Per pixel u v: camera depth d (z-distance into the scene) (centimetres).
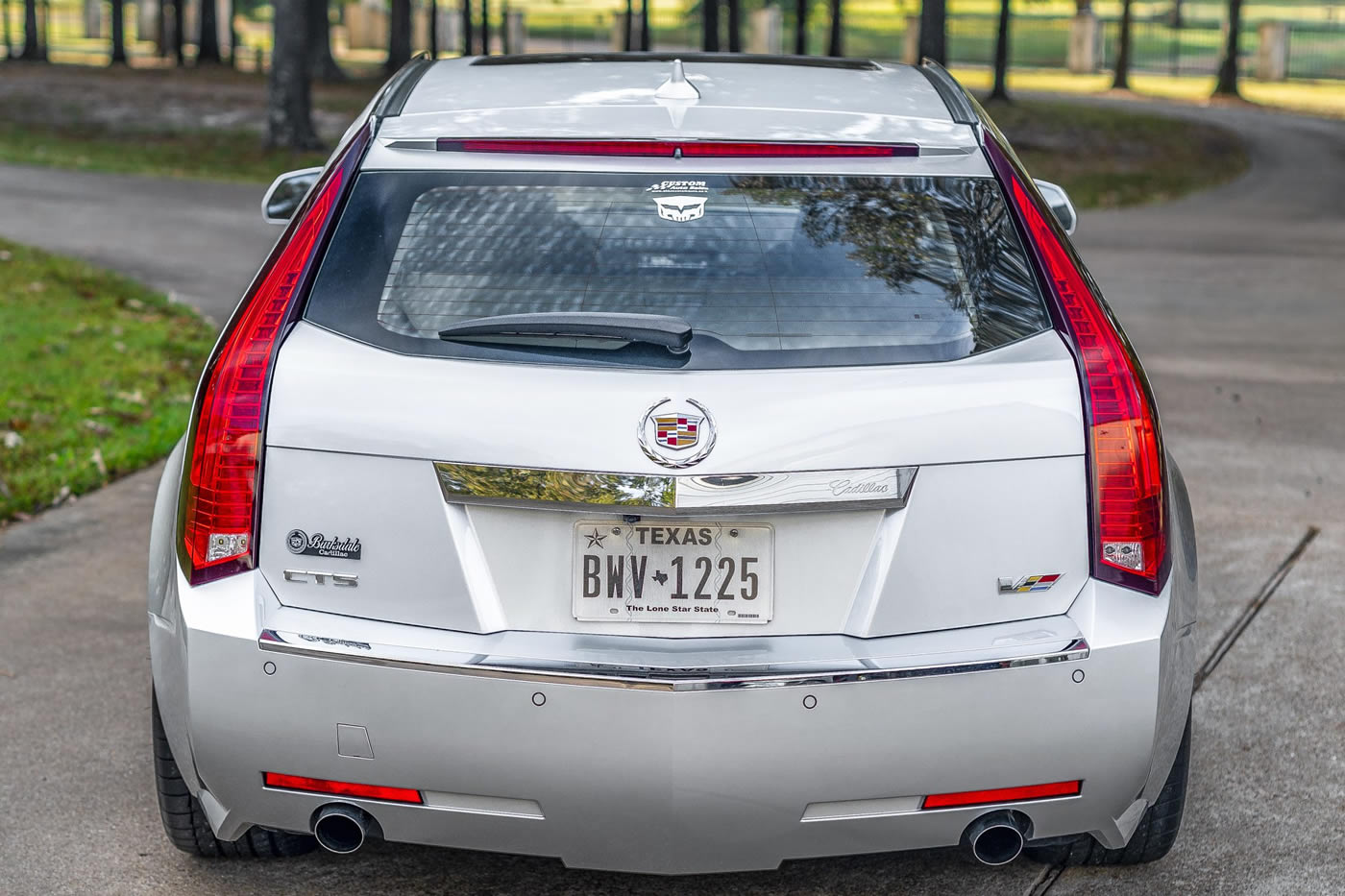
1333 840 435
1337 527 752
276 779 334
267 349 335
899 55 6775
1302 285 1638
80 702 520
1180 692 352
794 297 343
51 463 805
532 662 317
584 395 322
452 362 329
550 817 325
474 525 326
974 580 329
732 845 327
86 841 425
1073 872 414
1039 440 329
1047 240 359
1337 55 6506
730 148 364
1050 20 7312
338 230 354
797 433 321
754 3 6412
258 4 7619
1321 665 573
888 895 401
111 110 3484
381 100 397
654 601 327
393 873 410
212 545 330
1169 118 4066
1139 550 333
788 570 328
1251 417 995
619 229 354
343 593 329
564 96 392
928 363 333
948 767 324
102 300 1281
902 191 365
